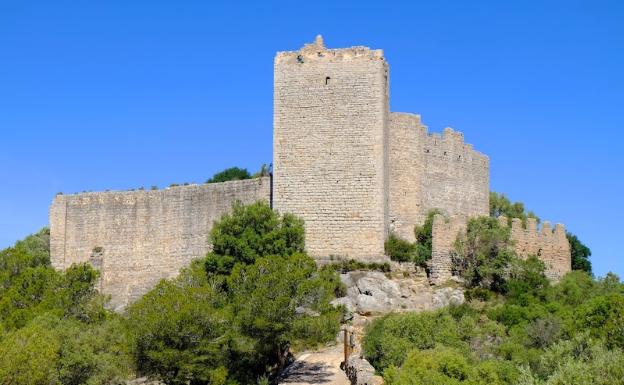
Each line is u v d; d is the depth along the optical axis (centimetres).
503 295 7306
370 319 6819
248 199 8356
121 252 9150
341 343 6606
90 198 9375
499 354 5472
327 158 7688
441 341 5572
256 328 5728
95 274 7131
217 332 5703
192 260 8162
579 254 9025
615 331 5112
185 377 5597
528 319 6209
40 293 6800
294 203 7694
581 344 4712
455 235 7688
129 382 6450
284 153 7756
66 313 6569
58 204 9506
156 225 8994
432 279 7525
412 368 4800
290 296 5850
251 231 7088
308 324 5703
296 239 7194
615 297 5578
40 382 5269
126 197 9200
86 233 9344
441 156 8700
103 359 5619
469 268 7462
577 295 7188
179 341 5588
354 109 7700
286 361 6291
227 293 6216
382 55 7738
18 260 7425
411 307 7094
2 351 5225
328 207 7644
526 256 7994
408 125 8319
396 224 8131
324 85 7762
